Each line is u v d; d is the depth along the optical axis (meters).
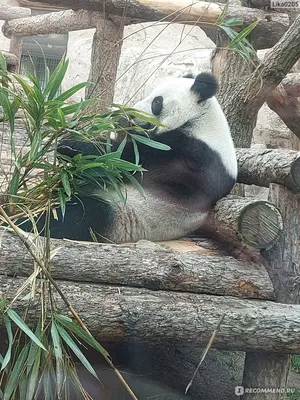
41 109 2.96
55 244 3.09
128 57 5.82
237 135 4.77
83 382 3.05
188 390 3.37
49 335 2.84
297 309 3.32
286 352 3.24
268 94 4.61
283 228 3.56
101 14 5.17
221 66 4.92
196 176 3.74
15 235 2.95
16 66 5.41
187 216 3.73
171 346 3.19
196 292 3.29
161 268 3.20
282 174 3.53
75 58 7.29
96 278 3.09
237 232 3.39
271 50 4.43
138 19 5.21
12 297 2.82
